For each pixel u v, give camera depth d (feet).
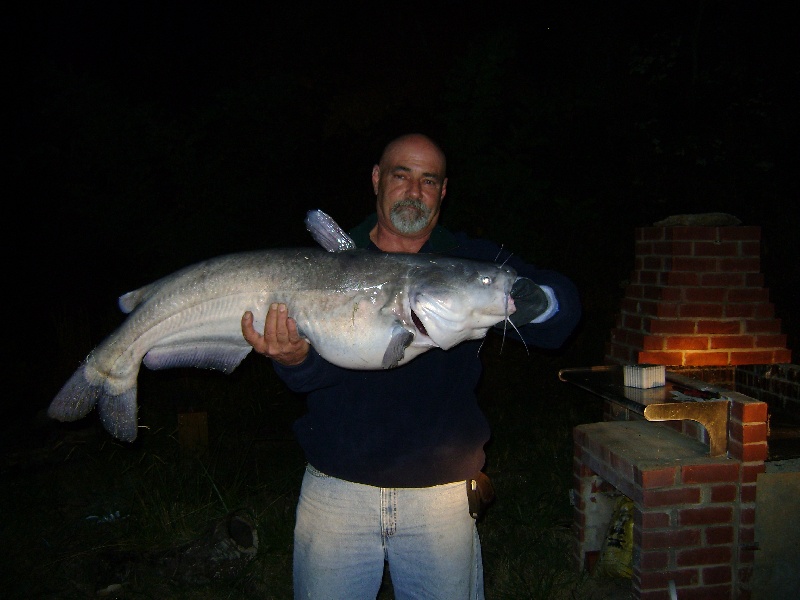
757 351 12.17
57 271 26.04
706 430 10.06
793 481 9.86
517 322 7.66
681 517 9.77
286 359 7.71
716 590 9.89
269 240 24.99
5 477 15.71
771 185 26.27
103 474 15.67
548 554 12.57
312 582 8.11
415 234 8.50
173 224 23.12
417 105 30.14
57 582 12.12
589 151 26.13
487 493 8.46
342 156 28.45
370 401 7.88
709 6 29.71
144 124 23.47
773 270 24.08
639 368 10.78
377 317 7.66
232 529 13.03
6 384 21.13
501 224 21.02
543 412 19.83
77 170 23.45
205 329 8.16
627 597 11.23
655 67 28.76
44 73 23.02
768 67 27.91
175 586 11.98
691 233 12.10
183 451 16.29
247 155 25.05
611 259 25.38
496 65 21.08
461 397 8.14
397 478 7.83
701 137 26.58
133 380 8.32
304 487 8.38
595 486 11.93
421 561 7.95
